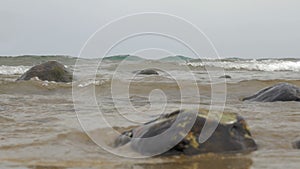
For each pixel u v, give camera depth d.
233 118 2.75
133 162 2.39
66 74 6.17
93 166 2.33
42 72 6.08
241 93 5.06
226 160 2.40
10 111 3.79
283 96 4.36
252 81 5.76
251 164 2.33
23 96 4.76
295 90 4.43
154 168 2.27
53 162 2.40
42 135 3.00
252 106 4.02
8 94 4.93
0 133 3.06
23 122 3.35
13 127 3.21
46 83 5.46
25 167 2.30
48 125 3.24
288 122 3.29
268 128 3.11
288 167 2.26
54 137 2.95
